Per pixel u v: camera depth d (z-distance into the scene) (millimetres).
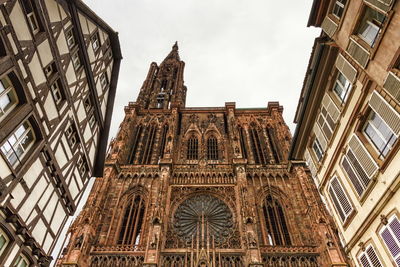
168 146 43406
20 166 13867
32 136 15289
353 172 16156
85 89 21359
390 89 12000
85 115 21891
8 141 13062
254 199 35156
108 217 33375
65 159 18984
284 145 43531
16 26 12875
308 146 23750
